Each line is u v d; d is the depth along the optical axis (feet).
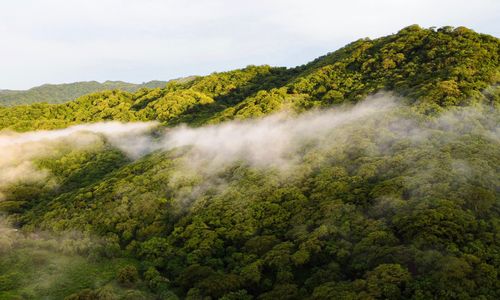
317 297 139.85
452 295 125.49
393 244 155.33
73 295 167.84
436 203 164.66
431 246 147.13
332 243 168.66
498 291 126.93
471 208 164.04
